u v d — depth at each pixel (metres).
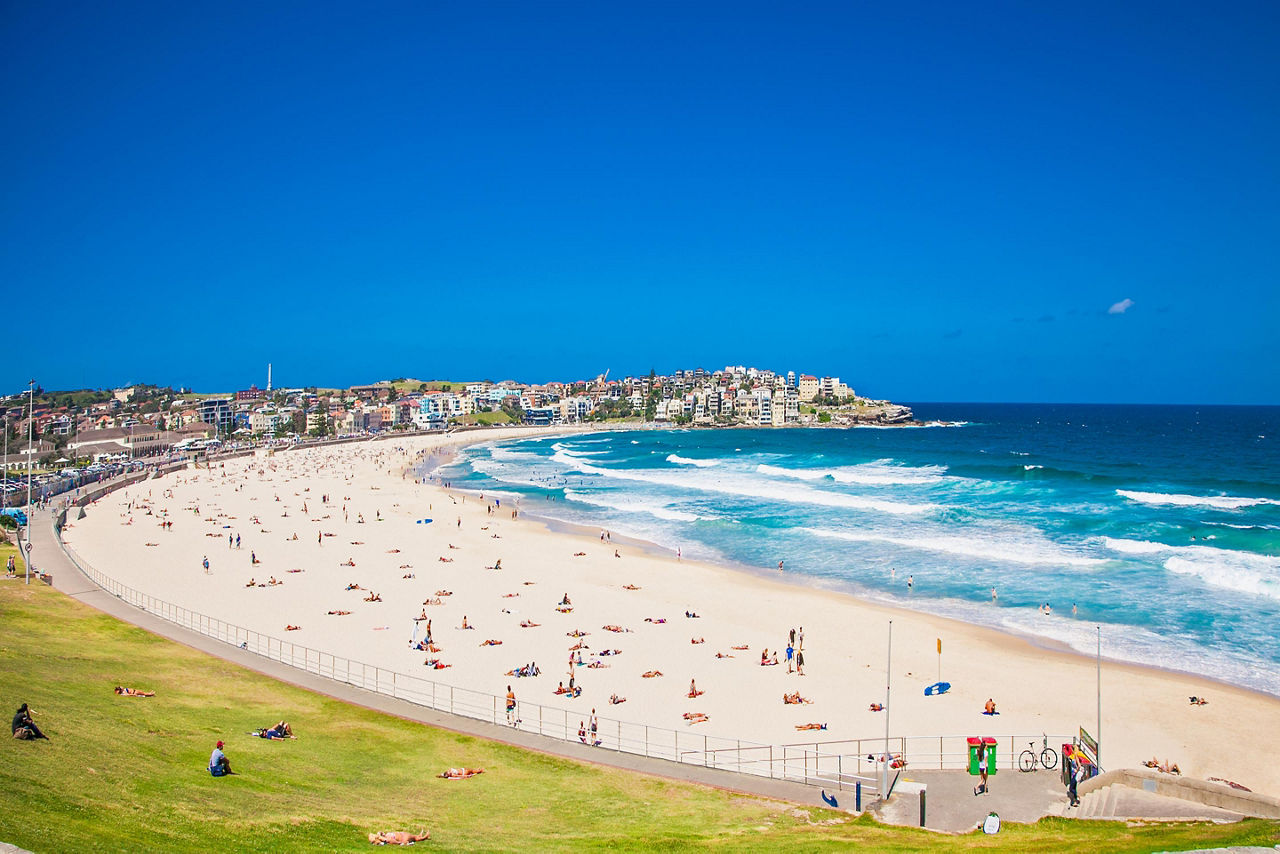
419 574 60.22
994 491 100.38
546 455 191.25
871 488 107.25
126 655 33.81
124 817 17.69
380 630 44.94
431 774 24.34
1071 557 61.72
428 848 18.42
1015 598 51.47
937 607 50.38
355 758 25.16
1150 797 22.03
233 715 27.94
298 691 31.58
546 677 37.59
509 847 18.84
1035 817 21.78
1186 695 34.91
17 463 153.62
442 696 34.28
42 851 14.70
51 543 61.88
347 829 19.22
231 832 17.98
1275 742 30.44
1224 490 98.12
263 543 72.25
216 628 43.44
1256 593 50.78
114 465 142.00
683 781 24.73
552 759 26.31
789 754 29.03
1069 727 31.91
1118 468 131.00
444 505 100.00
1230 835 18.58
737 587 56.38
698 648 42.44
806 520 83.44
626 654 41.31
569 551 70.00
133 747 23.09
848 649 42.34
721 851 18.66
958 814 22.05
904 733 31.38
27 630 35.72
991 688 36.25
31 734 21.95
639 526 83.25
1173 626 44.69
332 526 82.56
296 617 47.16
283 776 22.72
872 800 23.12
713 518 86.44
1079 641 42.84
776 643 43.44
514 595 53.88
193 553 66.50
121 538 72.69
